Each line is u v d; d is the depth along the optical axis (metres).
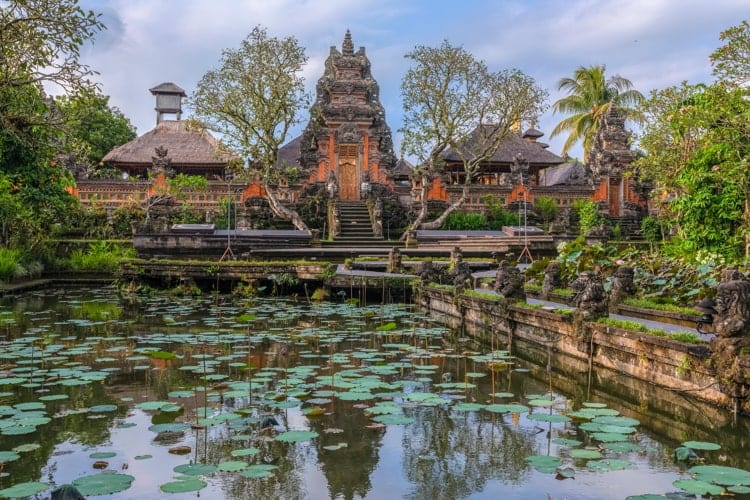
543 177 43.91
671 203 16.56
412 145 26.94
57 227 24.17
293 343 8.88
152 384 6.45
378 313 12.56
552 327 8.31
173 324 10.79
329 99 31.72
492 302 9.95
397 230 27.64
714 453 4.49
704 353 5.49
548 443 4.68
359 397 5.57
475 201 30.64
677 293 10.04
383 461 4.30
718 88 14.10
